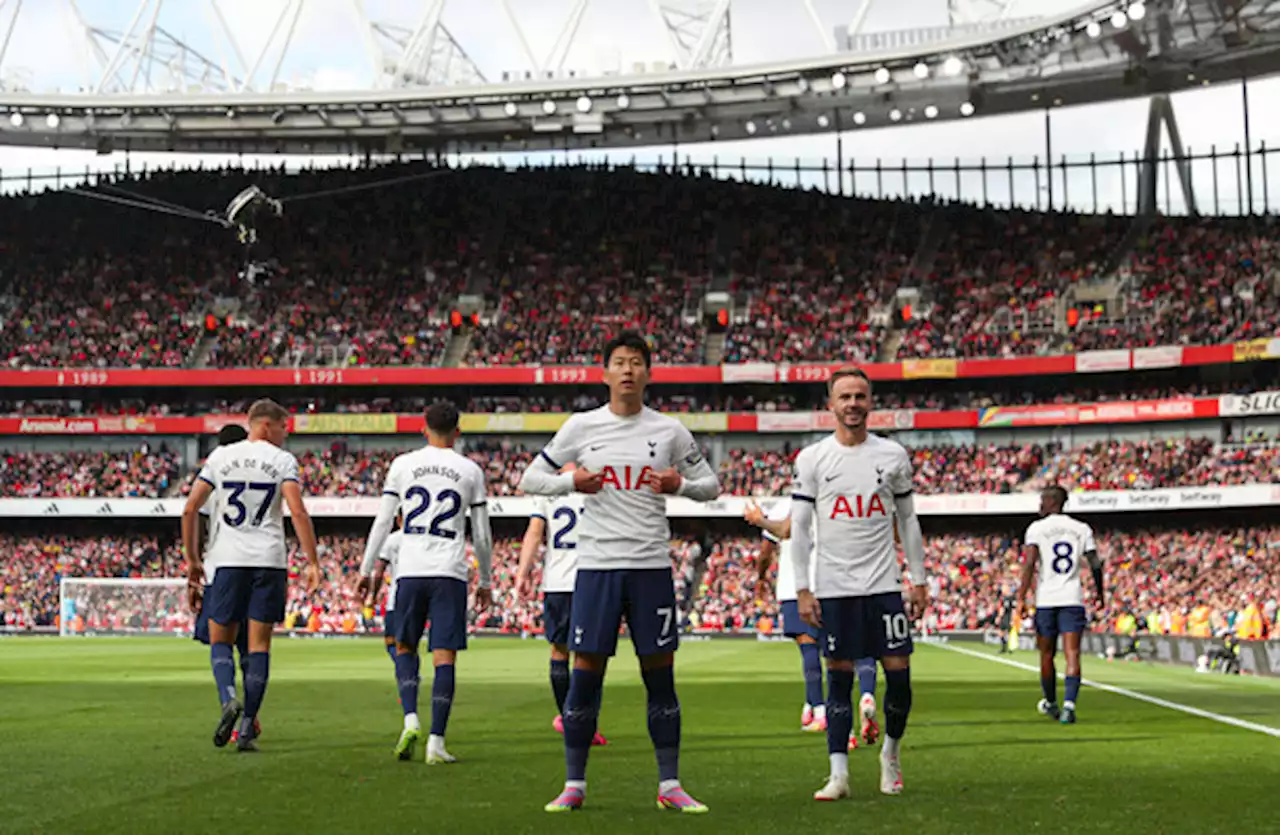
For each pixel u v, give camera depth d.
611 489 7.11
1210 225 57.03
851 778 8.28
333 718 12.70
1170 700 15.51
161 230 61.72
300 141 62.66
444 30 54.44
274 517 9.62
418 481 9.25
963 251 59.12
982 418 53.31
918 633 45.59
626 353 7.18
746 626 47.34
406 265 60.31
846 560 7.59
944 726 12.03
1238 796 7.38
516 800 7.20
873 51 50.91
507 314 58.31
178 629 45.72
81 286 59.59
